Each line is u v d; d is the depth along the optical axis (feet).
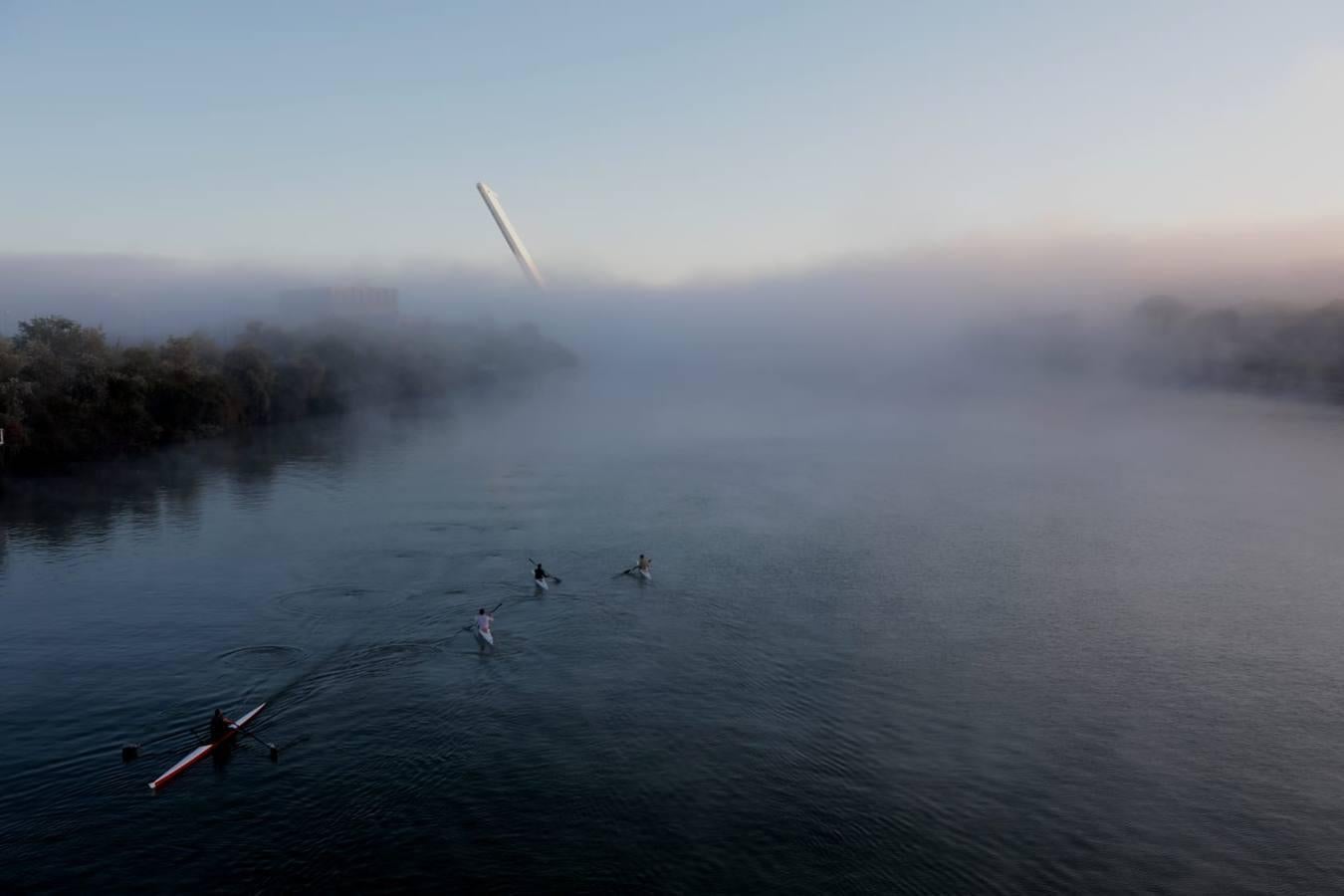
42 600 173.06
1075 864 96.43
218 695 131.34
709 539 234.17
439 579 191.11
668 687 138.72
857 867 94.68
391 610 170.40
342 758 114.42
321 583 186.19
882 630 167.02
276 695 132.16
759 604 180.45
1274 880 95.04
